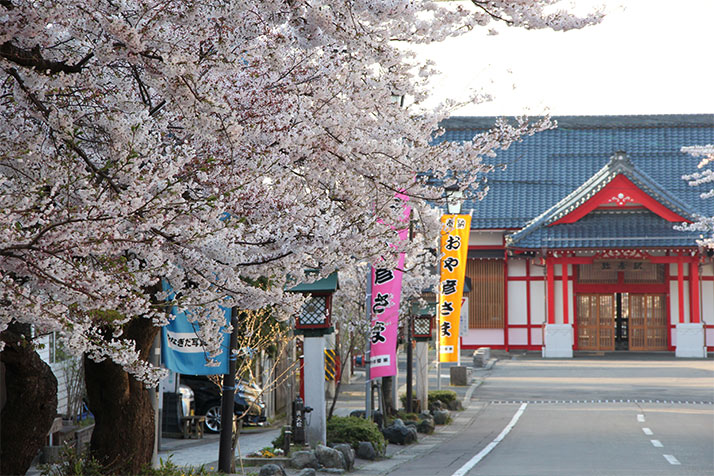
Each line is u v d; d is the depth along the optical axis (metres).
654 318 102.94
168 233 12.07
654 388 67.44
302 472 27.19
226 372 23.02
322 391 32.00
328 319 32.03
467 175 20.03
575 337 103.56
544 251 96.75
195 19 10.72
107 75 12.62
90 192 11.01
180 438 40.06
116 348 13.59
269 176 14.91
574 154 113.06
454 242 46.41
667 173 111.12
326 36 11.27
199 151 14.10
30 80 10.89
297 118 14.89
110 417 19.66
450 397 54.16
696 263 99.06
